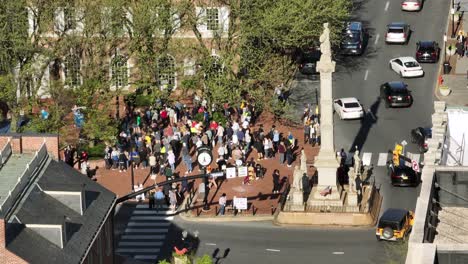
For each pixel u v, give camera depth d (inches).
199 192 3964.1
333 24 4842.5
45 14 4414.4
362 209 3794.3
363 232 3693.4
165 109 4616.1
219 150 4212.6
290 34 4616.1
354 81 5039.4
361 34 5290.4
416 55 5206.7
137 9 4601.4
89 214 2866.6
